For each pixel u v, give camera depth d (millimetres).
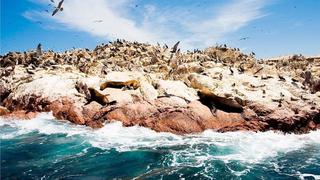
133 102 28562
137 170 17766
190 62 41781
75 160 19328
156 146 22234
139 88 30312
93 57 47125
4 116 30656
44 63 42500
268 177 17281
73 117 28297
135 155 20266
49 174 17094
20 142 23000
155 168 18094
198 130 26000
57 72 38281
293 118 27078
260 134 26078
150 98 29203
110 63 43188
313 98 31266
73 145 22297
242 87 32312
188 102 28578
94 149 21438
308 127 27859
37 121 28750
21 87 33594
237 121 26953
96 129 26531
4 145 22281
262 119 27000
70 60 44688
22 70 39781
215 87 31578
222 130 26266
